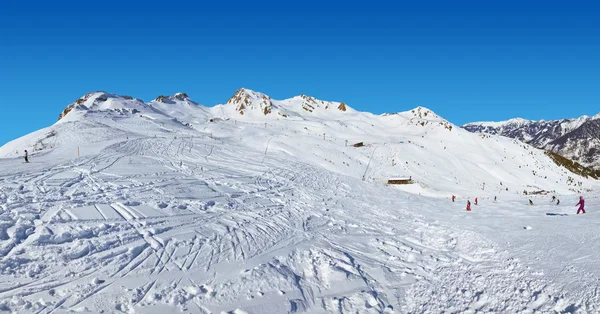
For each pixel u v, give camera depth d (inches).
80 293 436.1
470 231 848.9
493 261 617.3
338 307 476.4
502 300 466.9
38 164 1331.2
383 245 779.4
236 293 479.5
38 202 762.2
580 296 426.9
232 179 1481.3
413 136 5541.3
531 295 460.8
